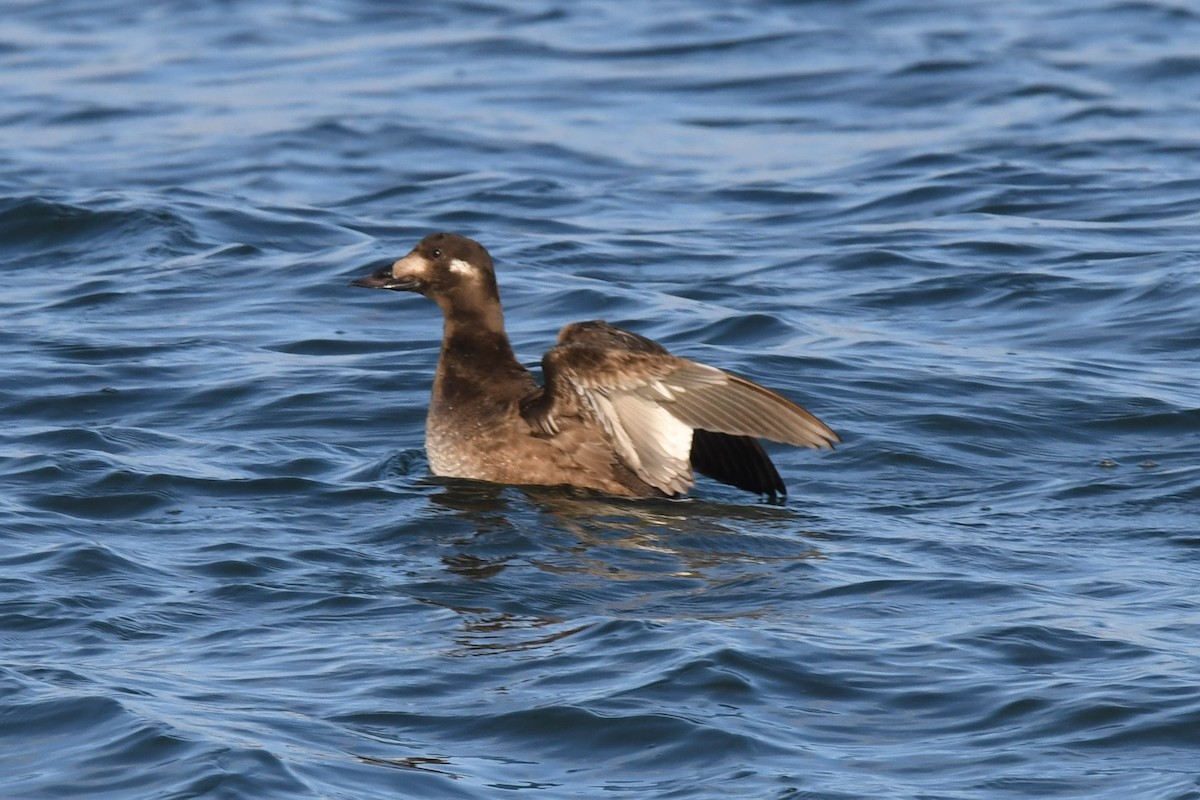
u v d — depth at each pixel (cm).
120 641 932
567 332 1214
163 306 1767
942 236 1981
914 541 1106
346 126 2564
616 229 2062
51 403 1447
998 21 3142
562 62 2953
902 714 838
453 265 1293
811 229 2047
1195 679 860
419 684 873
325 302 1775
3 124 2620
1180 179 2198
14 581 1009
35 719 829
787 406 1152
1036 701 843
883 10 3256
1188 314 1653
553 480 1248
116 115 2669
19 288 1858
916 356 1553
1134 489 1216
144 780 770
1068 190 2169
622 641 923
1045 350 1579
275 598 1001
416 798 755
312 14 3356
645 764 790
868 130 2525
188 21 3312
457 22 3272
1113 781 764
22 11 3419
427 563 1066
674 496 1223
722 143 2481
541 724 827
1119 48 2925
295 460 1302
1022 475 1267
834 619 959
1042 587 1009
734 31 3112
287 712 839
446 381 1290
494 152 2438
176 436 1363
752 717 830
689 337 1633
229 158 2411
